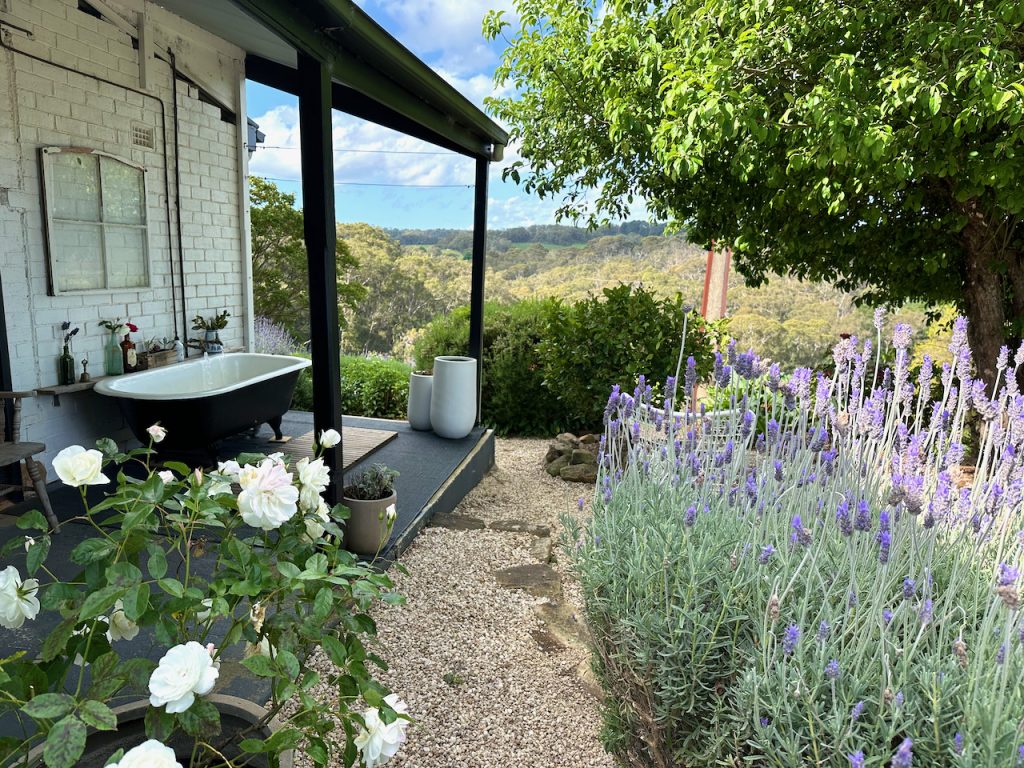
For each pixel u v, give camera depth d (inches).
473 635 106.1
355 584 50.1
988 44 145.9
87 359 178.9
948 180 196.9
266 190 530.0
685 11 207.6
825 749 46.1
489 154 225.1
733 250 253.9
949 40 146.9
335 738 76.6
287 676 43.9
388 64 126.6
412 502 154.9
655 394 211.2
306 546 54.8
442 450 199.9
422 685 92.4
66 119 168.9
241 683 83.5
